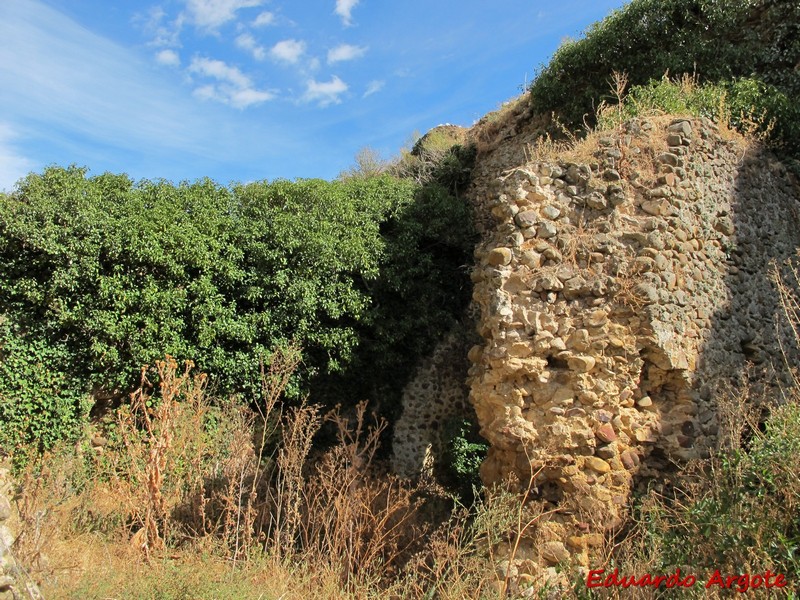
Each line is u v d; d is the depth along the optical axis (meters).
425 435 10.72
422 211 11.51
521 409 5.89
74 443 8.15
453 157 13.94
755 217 7.59
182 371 8.72
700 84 10.37
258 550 5.95
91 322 8.09
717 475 4.79
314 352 9.82
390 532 6.72
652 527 4.81
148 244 8.32
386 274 10.33
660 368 5.75
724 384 6.27
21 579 4.31
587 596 4.39
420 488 9.70
